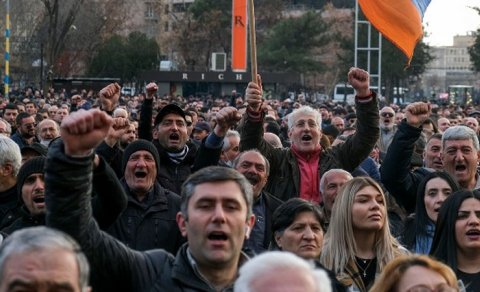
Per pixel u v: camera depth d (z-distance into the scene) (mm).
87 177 6234
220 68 75312
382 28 15555
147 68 83000
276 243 9086
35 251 5168
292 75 76375
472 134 12281
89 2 79625
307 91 98688
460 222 9023
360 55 85500
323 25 97938
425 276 6562
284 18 106688
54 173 6156
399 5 15438
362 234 9242
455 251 9070
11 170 11008
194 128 19641
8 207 11008
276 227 9039
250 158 10930
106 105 11703
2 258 5191
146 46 83125
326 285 5117
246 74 71062
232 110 10742
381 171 11781
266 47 97875
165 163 12719
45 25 78375
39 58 82688
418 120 11539
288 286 5000
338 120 25328
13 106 25859
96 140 6074
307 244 8898
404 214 12078
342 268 9125
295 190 12203
